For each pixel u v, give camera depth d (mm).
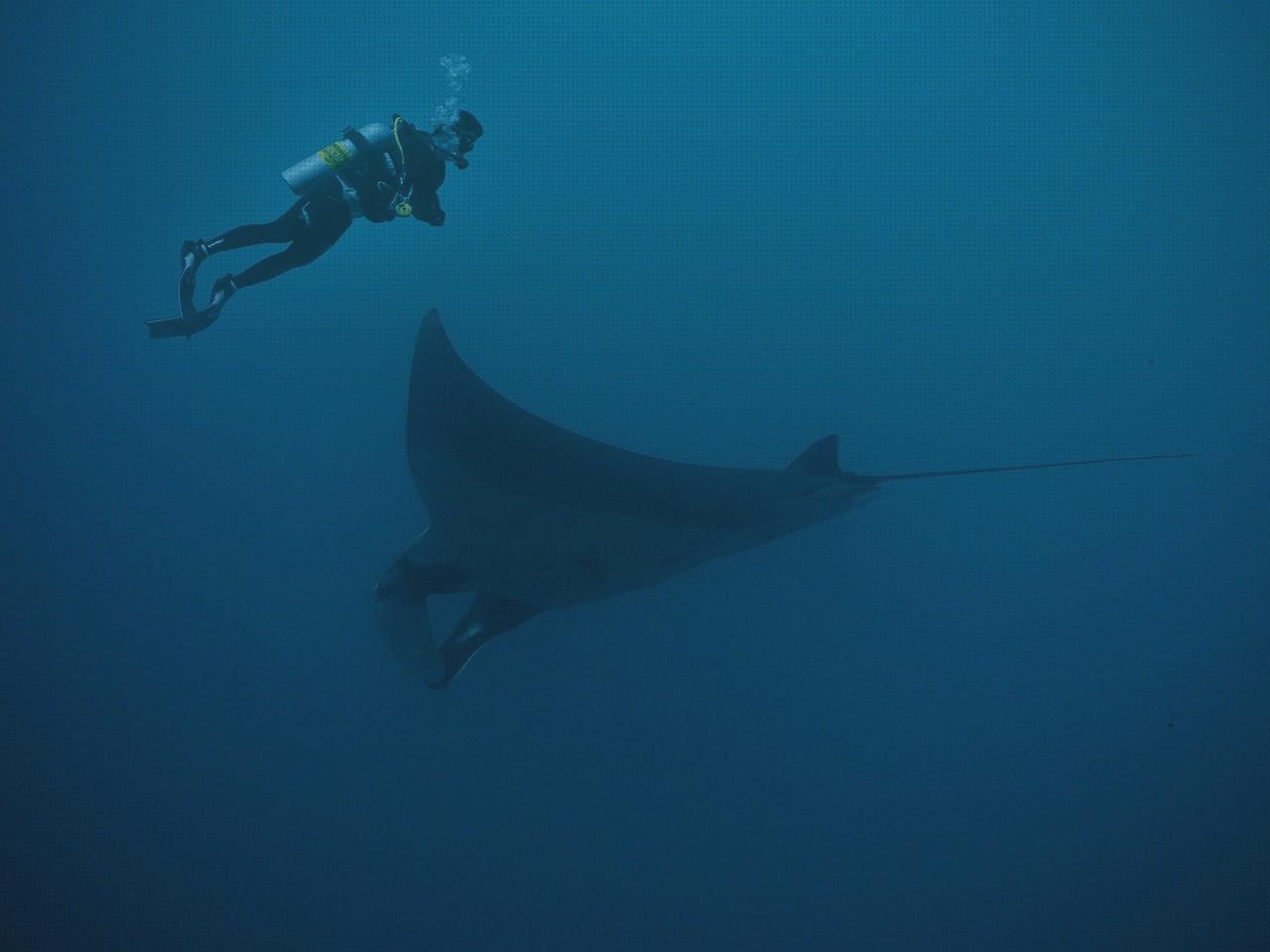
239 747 5621
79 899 5180
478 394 4246
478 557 4031
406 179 4164
